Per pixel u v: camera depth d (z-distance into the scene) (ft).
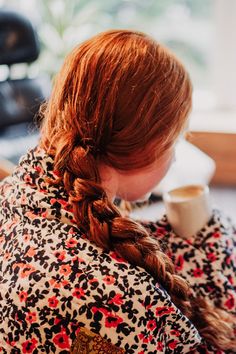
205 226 2.97
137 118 2.16
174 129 2.28
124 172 2.32
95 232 2.11
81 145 2.22
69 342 2.05
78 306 2.01
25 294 2.04
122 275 2.07
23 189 2.25
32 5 8.22
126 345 2.07
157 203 4.53
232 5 7.09
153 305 2.10
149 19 7.93
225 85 7.63
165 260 2.30
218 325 2.70
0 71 8.21
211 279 2.90
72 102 2.23
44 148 2.32
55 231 2.15
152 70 2.16
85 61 2.21
